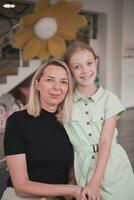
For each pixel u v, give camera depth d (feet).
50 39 20.65
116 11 26.68
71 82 5.69
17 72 21.29
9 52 22.39
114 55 27.20
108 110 5.73
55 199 5.50
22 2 22.26
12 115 5.62
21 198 5.45
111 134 5.67
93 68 5.72
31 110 5.57
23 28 20.63
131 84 28.12
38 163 5.44
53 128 5.61
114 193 5.62
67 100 5.70
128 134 18.53
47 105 5.66
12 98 20.93
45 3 20.30
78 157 5.64
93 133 5.65
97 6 25.23
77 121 5.65
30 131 5.46
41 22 20.36
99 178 5.33
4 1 21.86
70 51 5.78
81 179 5.56
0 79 20.57
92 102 5.77
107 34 26.58
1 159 12.31
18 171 5.34
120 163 5.82
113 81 27.48
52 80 5.52
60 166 5.59
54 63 5.61
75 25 20.74
